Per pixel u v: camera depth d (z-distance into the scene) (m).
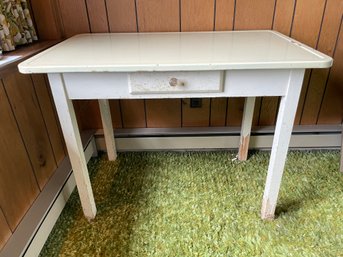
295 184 1.22
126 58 0.76
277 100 1.37
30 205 0.97
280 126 0.84
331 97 1.36
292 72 0.74
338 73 1.29
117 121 1.43
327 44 1.23
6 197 0.83
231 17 1.18
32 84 1.00
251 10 1.16
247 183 1.24
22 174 0.92
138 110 1.40
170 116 1.42
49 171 1.12
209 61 0.71
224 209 1.10
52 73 0.75
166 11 1.17
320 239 0.96
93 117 1.44
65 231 1.01
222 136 1.42
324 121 1.43
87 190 0.99
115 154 1.42
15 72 0.89
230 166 1.36
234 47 0.86
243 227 1.01
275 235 0.98
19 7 1.00
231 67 0.69
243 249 0.93
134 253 0.93
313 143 1.43
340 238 0.96
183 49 0.85
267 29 1.20
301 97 1.36
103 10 1.17
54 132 1.16
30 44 1.07
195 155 1.45
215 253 0.92
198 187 1.22
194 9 1.16
